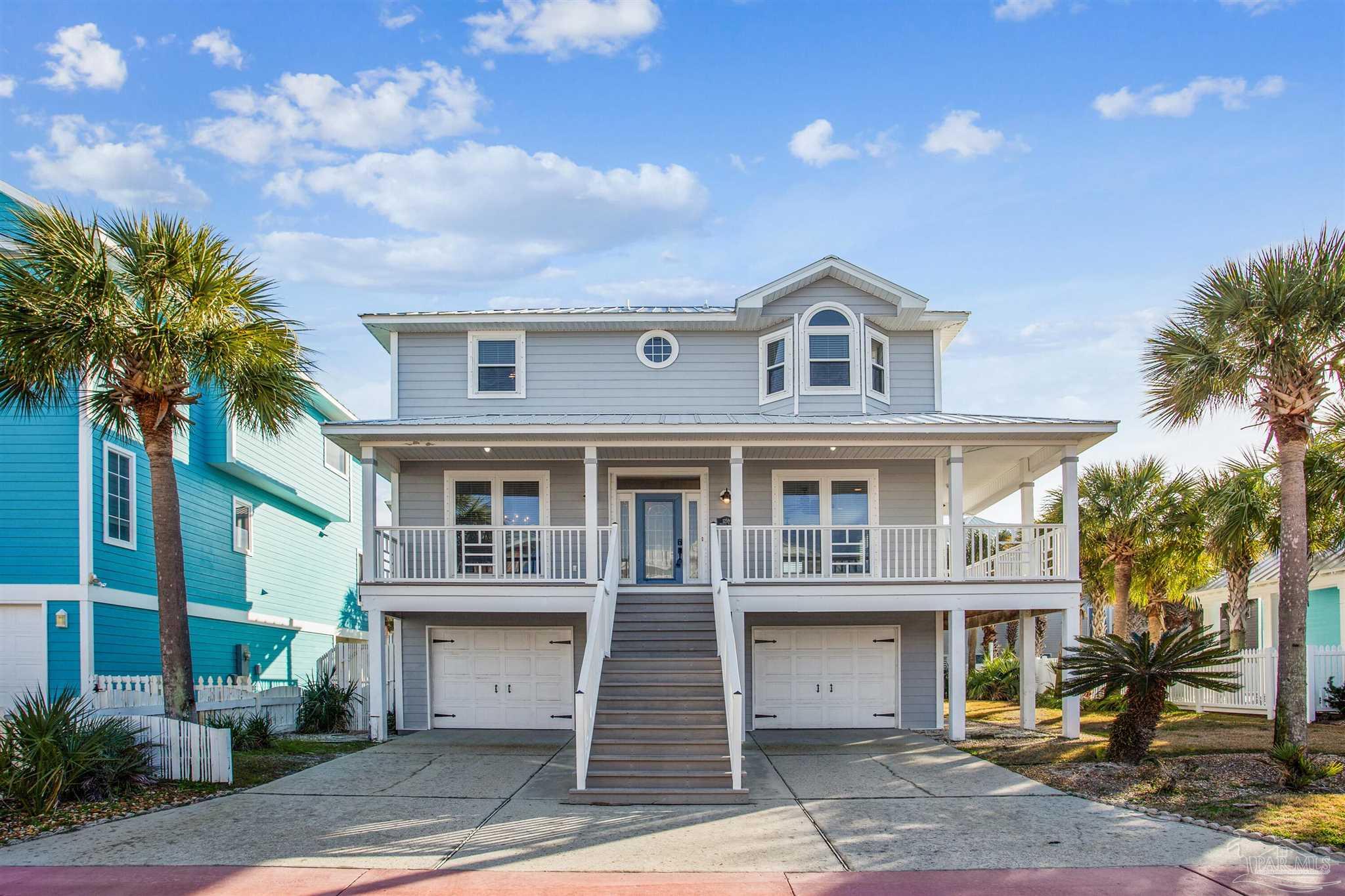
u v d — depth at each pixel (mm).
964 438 16547
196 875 8484
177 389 12953
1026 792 11789
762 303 19250
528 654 19016
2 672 15617
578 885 8211
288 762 13961
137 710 13719
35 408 13844
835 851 9219
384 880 8344
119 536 17047
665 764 12203
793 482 19406
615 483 19297
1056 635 33906
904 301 19078
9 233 15734
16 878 8391
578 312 19375
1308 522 16234
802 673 18828
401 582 16469
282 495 23922
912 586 16375
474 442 16766
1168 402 13789
